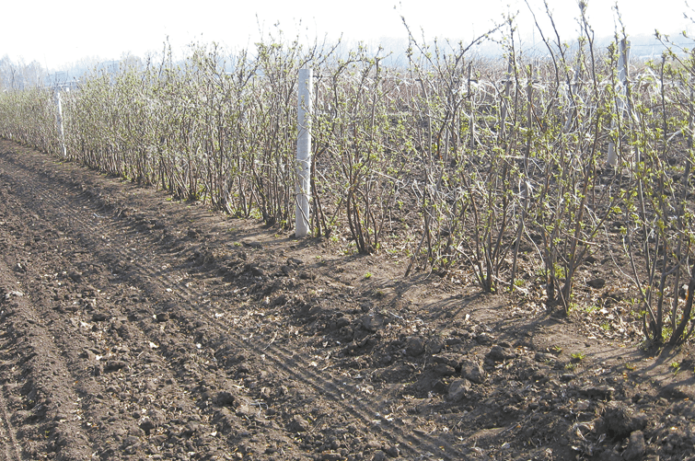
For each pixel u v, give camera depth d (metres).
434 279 4.87
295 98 7.04
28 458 3.15
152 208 8.66
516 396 3.13
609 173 7.11
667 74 3.46
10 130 22.22
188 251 6.48
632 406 2.80
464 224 5.32
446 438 3.00
